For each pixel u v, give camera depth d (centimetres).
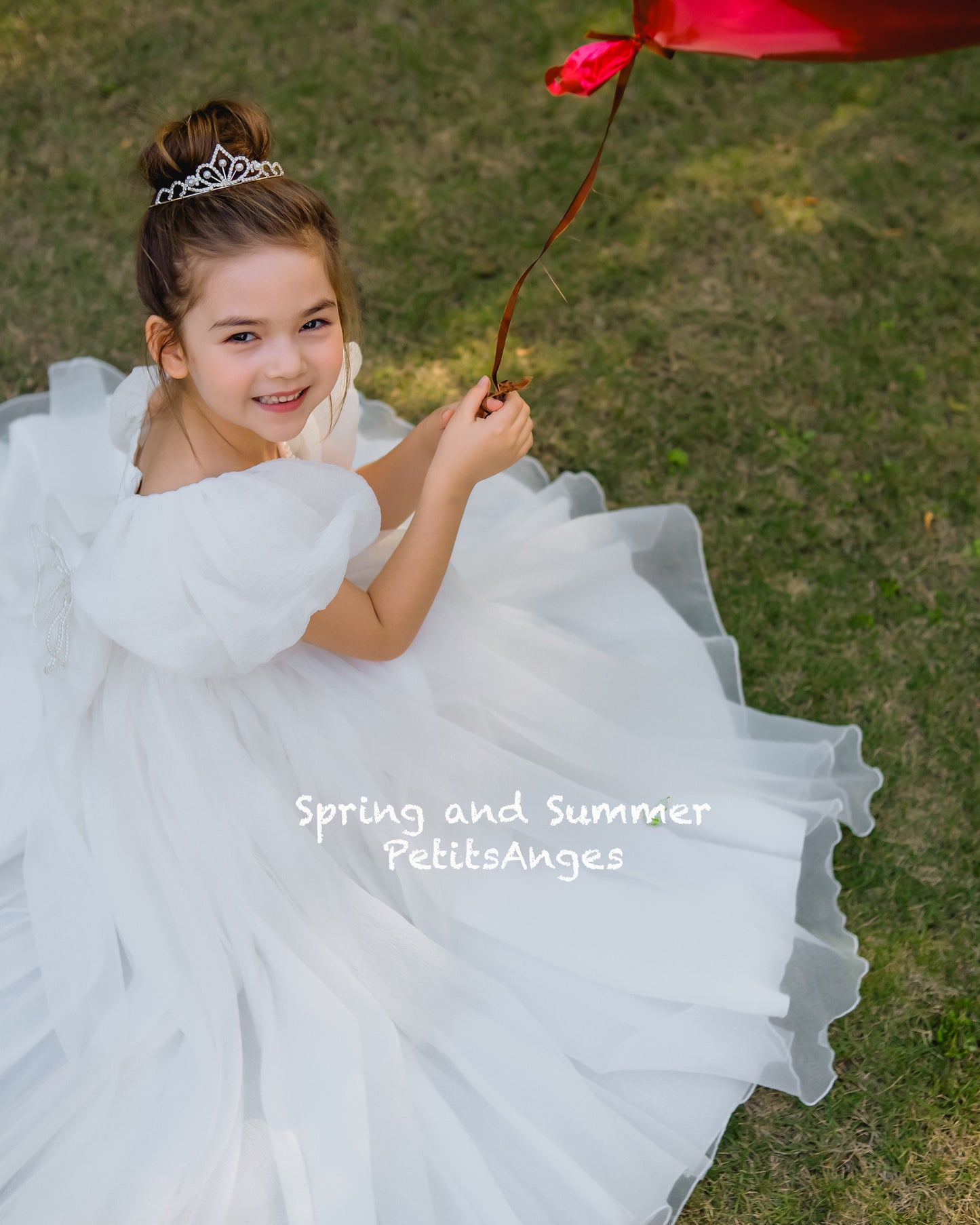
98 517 266
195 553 169
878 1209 201
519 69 417
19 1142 182
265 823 193
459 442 190
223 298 165
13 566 269
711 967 211
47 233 360
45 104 398
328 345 176
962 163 395
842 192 384
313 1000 188
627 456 317
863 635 283
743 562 296
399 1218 177
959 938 234
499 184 381
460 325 345
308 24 428
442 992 200
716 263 362
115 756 196
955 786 257
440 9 436
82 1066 187
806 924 229
